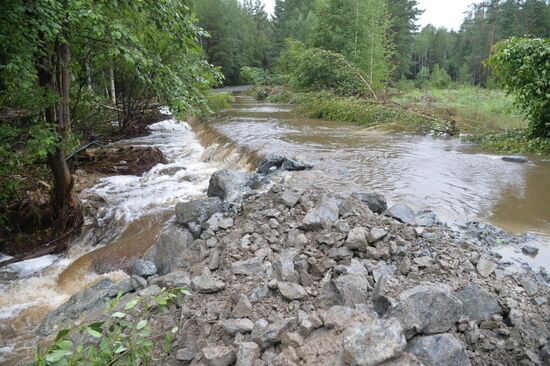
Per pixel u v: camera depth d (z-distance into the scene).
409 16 47.97
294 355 2.62
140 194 8.45
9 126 6.10
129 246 6.28
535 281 3.73
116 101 15.45
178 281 4.35
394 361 2.25
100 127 14.70
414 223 4.94
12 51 5.11
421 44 65.00
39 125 5.94
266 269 4.28
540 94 9.73
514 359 2.80
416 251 4.23
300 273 4.04
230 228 5.53
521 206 5.95
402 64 44.97
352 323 2.74
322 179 7.46
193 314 3.71
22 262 6.18
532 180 7.35
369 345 2.30
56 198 6.96
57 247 6.56
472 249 4.35
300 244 4.58
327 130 13.84
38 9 4.84
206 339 3.37
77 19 5.10
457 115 16.38
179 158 11.88
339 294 3.46
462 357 2.64
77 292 5.07
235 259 4.64
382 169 8.26
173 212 7.31
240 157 10.52
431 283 3.31
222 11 52.28
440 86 41.47
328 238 4.45
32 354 4.05
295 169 8.22
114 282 5.03
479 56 49.31
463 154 9.84
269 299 3.67
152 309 3.89
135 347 2.47
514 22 43.81
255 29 66.75
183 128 18.08
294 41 29.78
